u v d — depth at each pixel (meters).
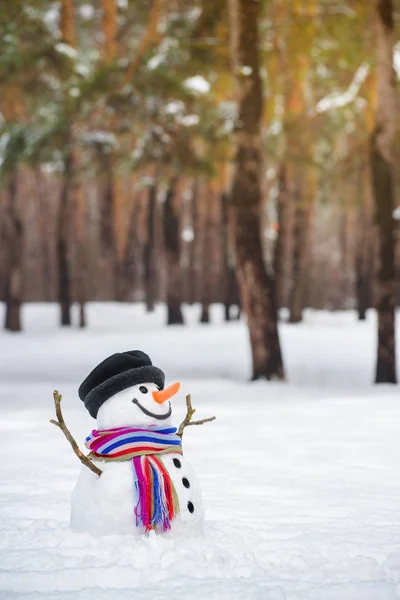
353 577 4.30
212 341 33.66
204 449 9.57
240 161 19.61
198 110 33.25
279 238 43.84
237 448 9.63
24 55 30.75
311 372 22.33
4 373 22.00
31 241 63.28
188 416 5.40
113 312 48.88
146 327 42.53
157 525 4.82
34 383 18.95
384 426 11.48
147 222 50.78
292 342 33.09
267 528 5.56
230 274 46.81
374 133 19.33
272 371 19.45
